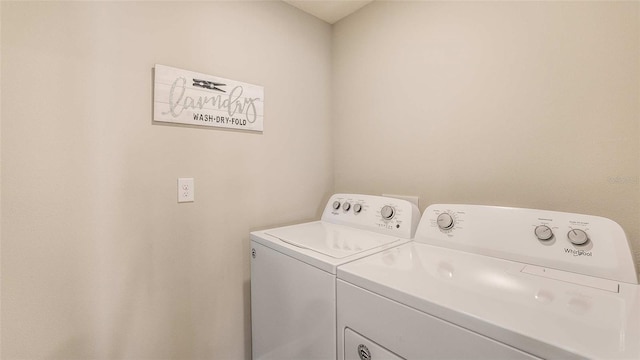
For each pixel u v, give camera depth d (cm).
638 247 87
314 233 133
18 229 91
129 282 112
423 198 141
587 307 62
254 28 146
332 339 88
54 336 98
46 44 94
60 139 97
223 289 137
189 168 125
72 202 100
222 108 134
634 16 87
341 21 181
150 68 115
